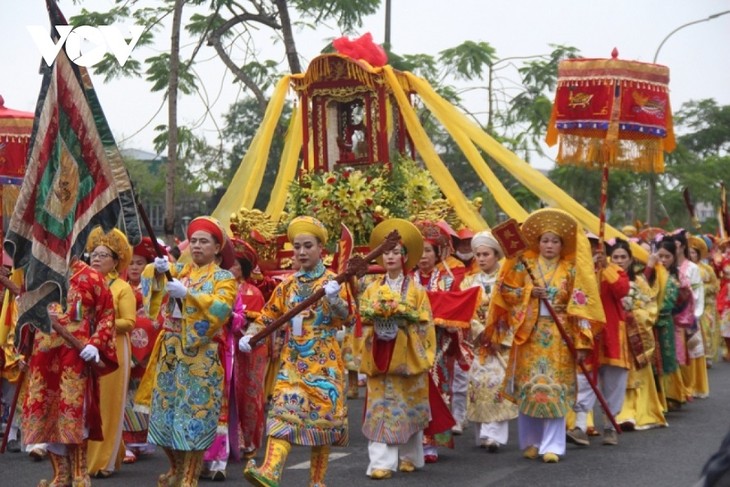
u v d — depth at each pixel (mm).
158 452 10664
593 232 13453
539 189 13594
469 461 9953
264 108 19359
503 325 10070
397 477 9234
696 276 14023
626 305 11273
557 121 11984
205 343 8195
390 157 13328
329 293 8016
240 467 9727
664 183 33594
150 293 8398
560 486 8750
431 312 9312
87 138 7711
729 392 14984
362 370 9203
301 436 7996
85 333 8578
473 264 11922
